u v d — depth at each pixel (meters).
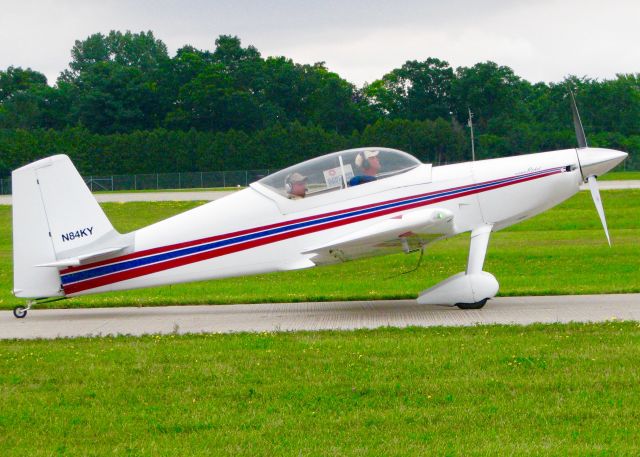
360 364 29.36
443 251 74.62
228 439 21.86
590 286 49.91
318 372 28.36
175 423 23.34
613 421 22.30
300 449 20.97
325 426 22.69
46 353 33.22
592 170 44.28
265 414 23.92
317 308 45.38
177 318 43.19
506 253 70.31
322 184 43.25
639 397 24.19
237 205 43.88
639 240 79.94
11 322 43.22
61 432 22.88
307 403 24.83
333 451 20.72
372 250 43.50
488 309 42.25
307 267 43.16
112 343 35.25
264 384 27.19
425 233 41.66
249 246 43.59
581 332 33.84
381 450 20.70
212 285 57.78
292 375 28.17
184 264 43.91
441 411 23.59
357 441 21.44
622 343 31.16
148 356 31.84
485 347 31.20
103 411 24.72
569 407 23.45
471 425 22.34
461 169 43.81
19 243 43.75
